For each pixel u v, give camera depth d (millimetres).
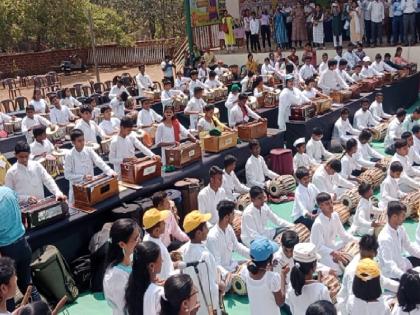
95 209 6656
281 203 8719
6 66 26422
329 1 20719
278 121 11438
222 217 5723
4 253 5211
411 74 16016
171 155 8227
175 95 13969
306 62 15570
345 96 12609
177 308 3256
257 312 4387
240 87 15711
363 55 16906
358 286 3908
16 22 26938
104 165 7191
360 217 6926
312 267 4105
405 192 8102
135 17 33719
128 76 18141
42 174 6543
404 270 5480
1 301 3693
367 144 9641
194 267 4371
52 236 6324
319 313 3188
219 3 21797
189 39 20453
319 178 7812
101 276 6242
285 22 19891
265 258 4227
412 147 9133
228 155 8539
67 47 29234
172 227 6180
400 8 17109
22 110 15328
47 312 3170
